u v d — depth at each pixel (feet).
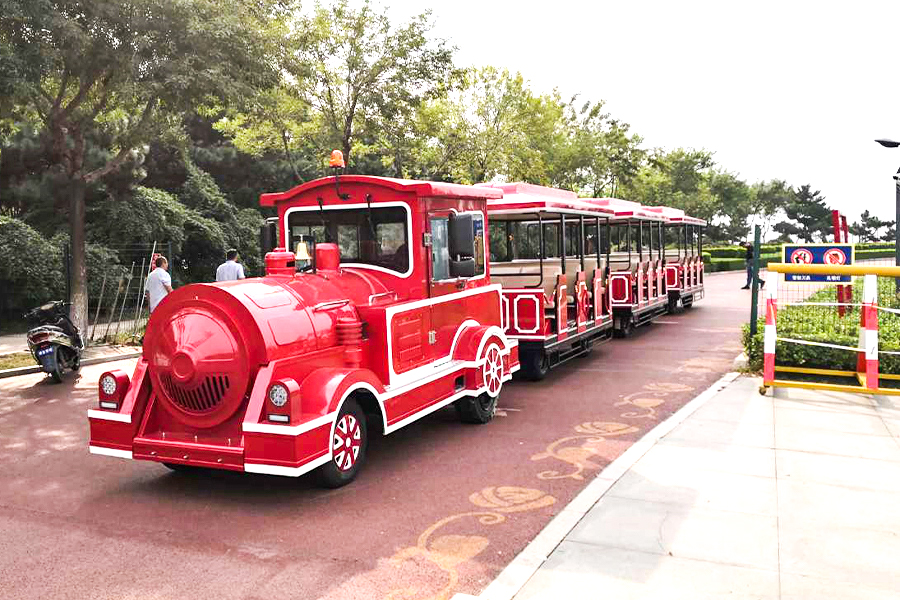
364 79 57.72
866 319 25.64
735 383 28.53
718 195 173.68
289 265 20.29
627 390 29.12
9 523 16.16
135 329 46.32
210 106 45.29
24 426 25.03
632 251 53.62
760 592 12.06
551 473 18.86
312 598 12.43
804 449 19.76
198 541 14.96
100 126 55.83
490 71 77.97
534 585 12.44
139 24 37.70
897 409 23.99
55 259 53.78
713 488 16.88
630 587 12.32
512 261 35.06
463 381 23.25
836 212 41.27
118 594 12.72
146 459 17.70
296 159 86.84
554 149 100.27
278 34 45.09
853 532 14.37
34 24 34.96
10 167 58.39
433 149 73.61
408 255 21.42
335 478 17.75
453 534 15.03
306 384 17.26
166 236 66.18
